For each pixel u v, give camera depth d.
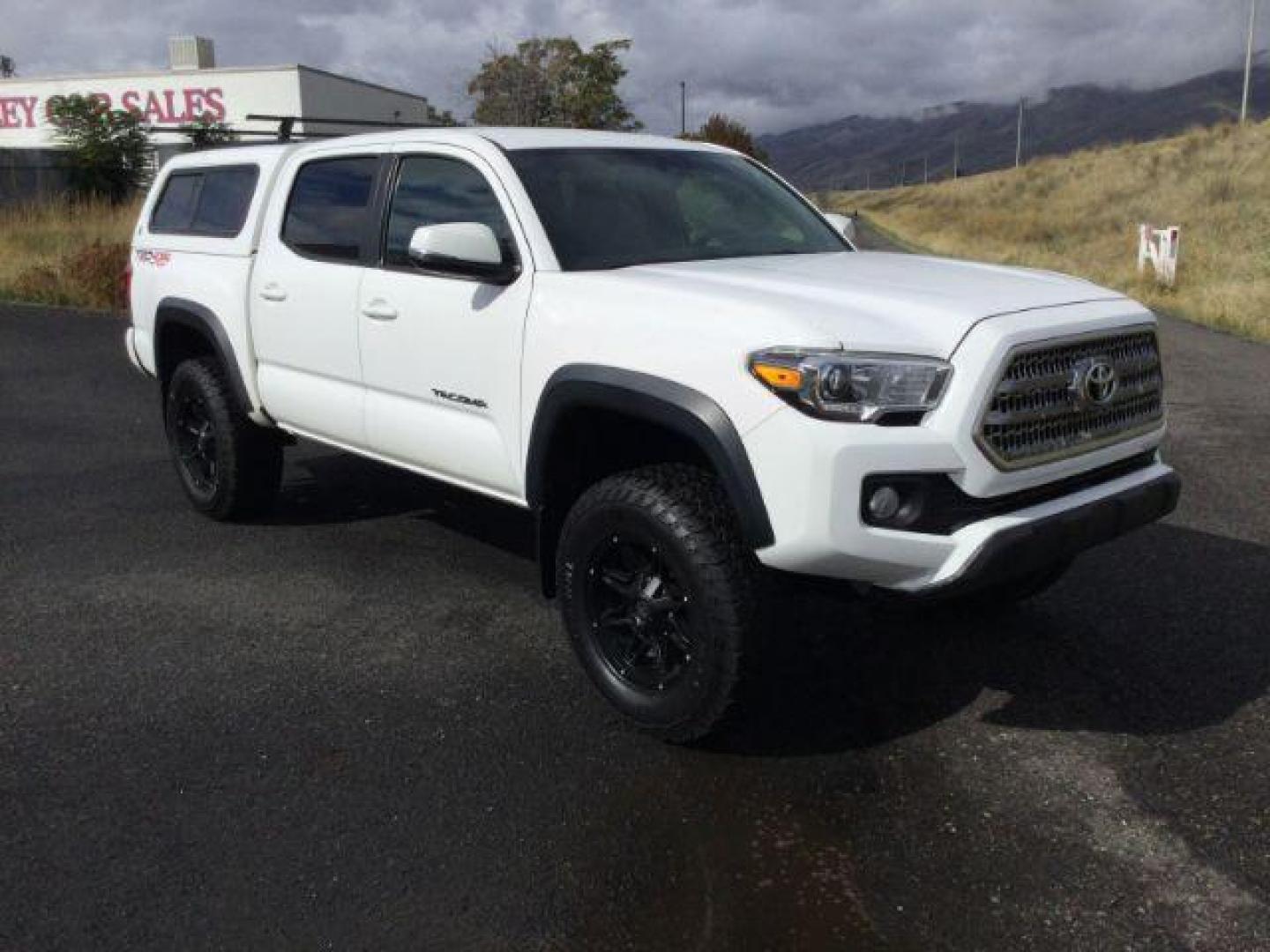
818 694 3.88
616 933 2.65
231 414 5.48
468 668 4.09
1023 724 3.66
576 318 3.58
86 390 9.55
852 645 4.26
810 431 2.99
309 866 2.90
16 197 23.36
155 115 32.56
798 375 2.99
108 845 3.00
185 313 5.47
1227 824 3.07
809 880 2.85
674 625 3.41
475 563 5.23
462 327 4.02
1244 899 2.75
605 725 3.67
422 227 4.32
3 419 8.46
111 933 2.64
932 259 4.30
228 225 5.44
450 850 2.98
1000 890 2.80
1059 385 3.30
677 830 3.07
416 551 5.40
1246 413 8.49
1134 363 3.57
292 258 4.91
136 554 5.36
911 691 3.89
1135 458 3.73
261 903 2.76
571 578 3.64
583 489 3.88
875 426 3.02
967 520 3.18
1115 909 2.72
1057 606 4.63
